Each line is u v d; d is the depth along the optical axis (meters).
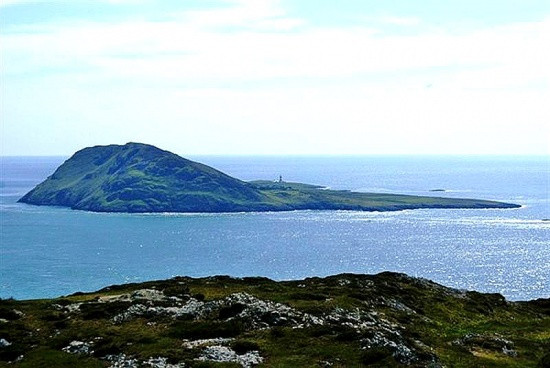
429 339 51.34
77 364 41.34
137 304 57.94
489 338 55.03
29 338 48.47
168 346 44.56
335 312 53.97
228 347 43.78
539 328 64.94
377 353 41.72
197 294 63.22
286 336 46.53
